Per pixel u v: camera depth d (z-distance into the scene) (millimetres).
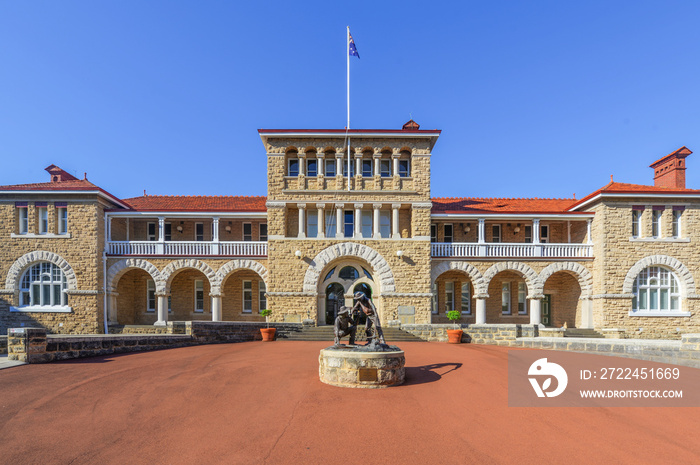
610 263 24125
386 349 10727
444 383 10578
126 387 10102
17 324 23219
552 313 28234
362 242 23969
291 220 25016
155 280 24391
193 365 12891
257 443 6699
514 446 6617
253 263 24672
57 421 7715
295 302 23625
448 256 24781
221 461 6047
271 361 13594
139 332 23641
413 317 23578
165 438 6918
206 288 27672
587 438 6973
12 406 8555
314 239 23922
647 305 24438
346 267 25047
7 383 10352
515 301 27875
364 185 24281
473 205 28406
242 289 27531
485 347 17703
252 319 27281
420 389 9977
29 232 23516
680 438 6992
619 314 23859
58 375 11320
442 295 27891
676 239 24203
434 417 7957
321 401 8938
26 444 6672
